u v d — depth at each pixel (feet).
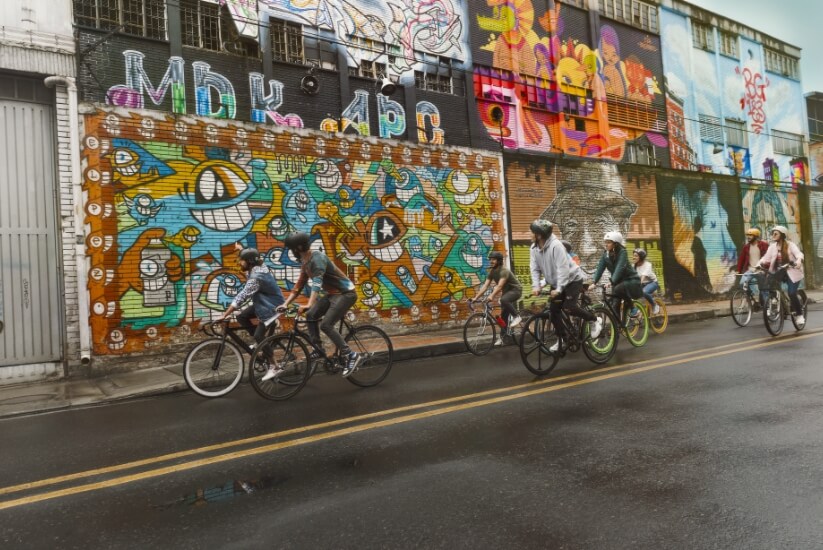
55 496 11.21
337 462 12.50
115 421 17.94
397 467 11.98
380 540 8.71
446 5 45.27
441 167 41.27
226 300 31.07
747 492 9.92
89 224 27.50
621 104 57.47
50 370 26.43
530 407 16.55
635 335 29.07
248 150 32.63
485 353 29.84
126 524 9.73
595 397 17.44
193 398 21.26
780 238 30.07
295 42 37.68
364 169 37.35
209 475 12.07
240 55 35.29
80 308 26.94
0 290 25.80
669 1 63.62
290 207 34.01
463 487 10.70
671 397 16.99
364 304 36.73
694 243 60.70
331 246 35.58
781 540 8.20
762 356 23.38
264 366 20.01
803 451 11.84
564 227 49.11
